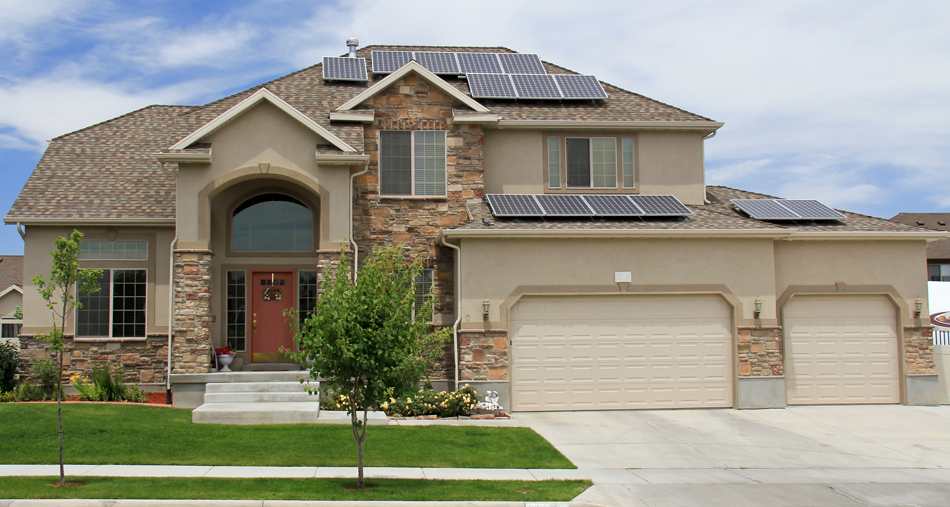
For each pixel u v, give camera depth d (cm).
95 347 1875
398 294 1110
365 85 2184
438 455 1276
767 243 1848
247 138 1766
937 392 1898
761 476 1209
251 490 1012
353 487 1048
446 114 1972
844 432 1570
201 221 1733
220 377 1689
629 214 1856
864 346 1914
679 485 1133
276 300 1959
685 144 2114
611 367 1794
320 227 1773
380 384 1048
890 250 1936
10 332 3650
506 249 1772
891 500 1073
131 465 1162
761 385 1816
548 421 1641
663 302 1822
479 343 1739
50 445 1260
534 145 2053
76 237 1095
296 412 1518
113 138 2195
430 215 1936
